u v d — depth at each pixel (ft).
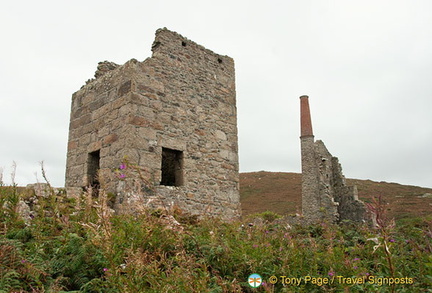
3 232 18.72
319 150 111.45
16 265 14.55
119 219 19.93
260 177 213.46
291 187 179.83
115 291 13.79
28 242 17.75
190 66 38.91
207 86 40.04
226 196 38.68
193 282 13.32
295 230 30.63
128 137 32.35
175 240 17.34
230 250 18.25
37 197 27.25
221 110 40.81
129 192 30.37
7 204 21.58
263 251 19.21
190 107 37.76
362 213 100.32
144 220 18.04
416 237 25.49
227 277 16.29
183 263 14.47
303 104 122.11
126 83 33.99
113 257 14.71
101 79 37.40
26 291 13.37
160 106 35.22
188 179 35.65
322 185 107.04
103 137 35.14
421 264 16.99
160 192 33.09
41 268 14.76
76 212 23.34
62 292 13.42
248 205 151.94
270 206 144.97
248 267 17.74
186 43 39.24
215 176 38.22
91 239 16.17
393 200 139.85
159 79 35.78
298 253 19.21
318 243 23.16
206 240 19.39
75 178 37.55
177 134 35.91
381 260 17.54
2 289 12.82
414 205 120.57
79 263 15.64
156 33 37.68
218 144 39.45
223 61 42.73
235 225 24.90
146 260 14.85
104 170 33.96
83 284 14.60
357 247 21.22
